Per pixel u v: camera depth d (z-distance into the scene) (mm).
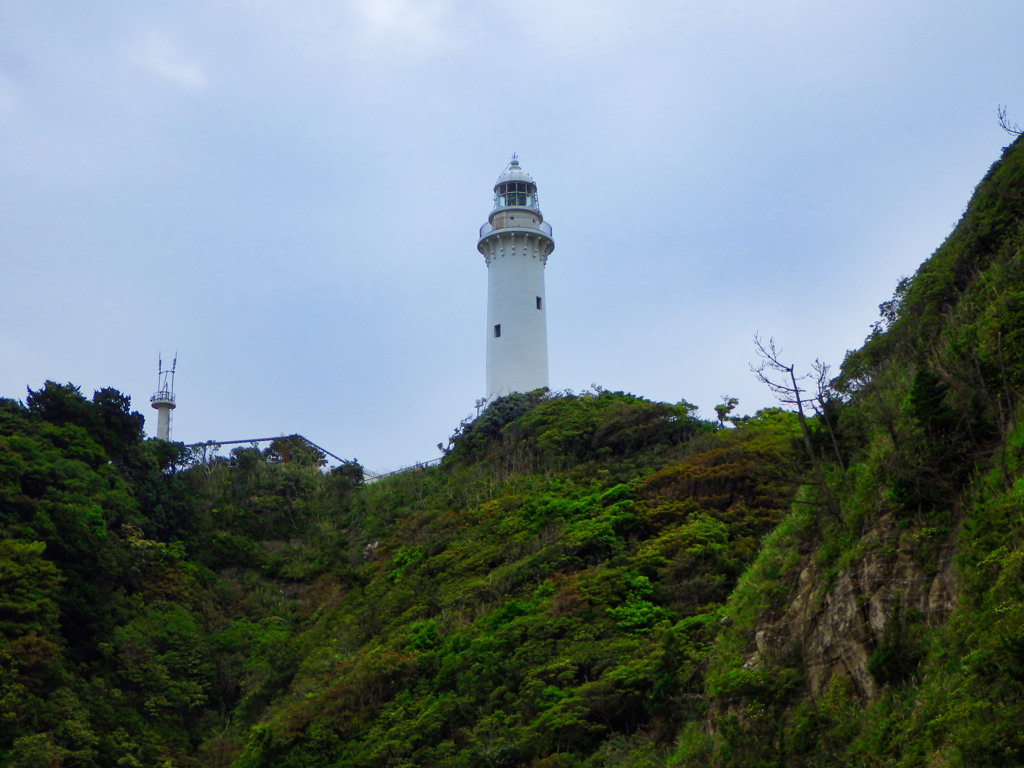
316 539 69375
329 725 43469
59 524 54625
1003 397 24109
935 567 22641
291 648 55594
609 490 53375
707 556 43625
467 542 55688
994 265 30469
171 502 67250
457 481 67312
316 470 79000
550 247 83438
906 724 20250
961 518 22828
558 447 63500
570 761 33656
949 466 23859
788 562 28500
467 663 42219
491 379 79062
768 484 47906
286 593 64062
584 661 38531
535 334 79562
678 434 61250
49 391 67688
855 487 27250
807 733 23266
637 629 40125
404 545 61094
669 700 33344
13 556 50000
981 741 17484
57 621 51062
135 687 51719
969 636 19688
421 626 48000
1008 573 19328
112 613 55094
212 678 54562
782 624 27031
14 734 44031
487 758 35125
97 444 66438
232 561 66438
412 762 38031
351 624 54250
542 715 36281
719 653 29234
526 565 48812
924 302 35406
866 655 23312
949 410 24266
